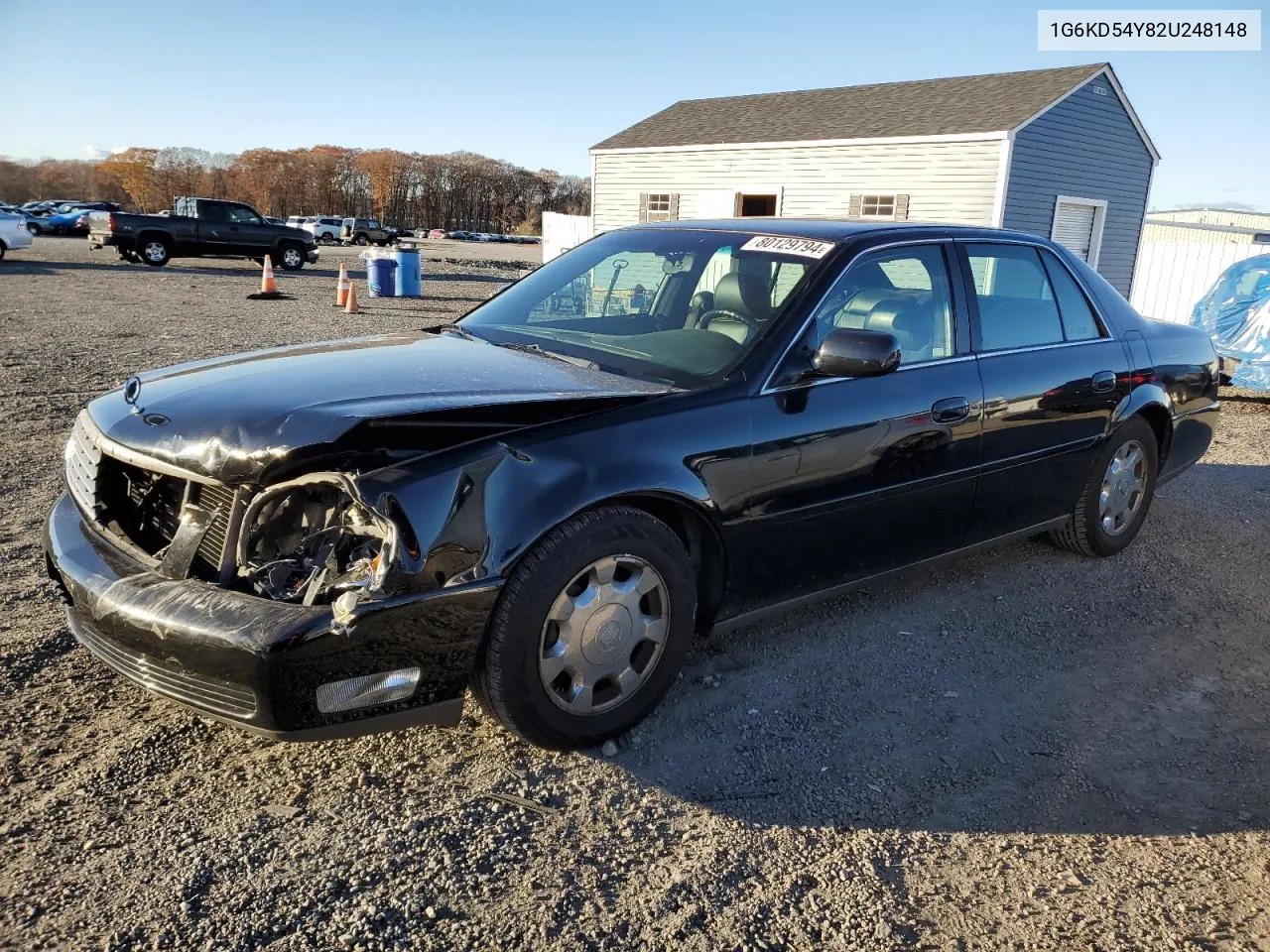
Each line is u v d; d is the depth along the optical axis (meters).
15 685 3.07
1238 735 3.24
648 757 2.91
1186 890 2.46
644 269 3.95
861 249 3.55
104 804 2.53
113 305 15.18
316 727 2.37
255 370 3.03
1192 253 17.03
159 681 2.45
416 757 2.83
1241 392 10.72
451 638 2.47
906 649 3.75
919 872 2.47
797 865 2.47
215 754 2.79
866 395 3.38
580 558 2.68
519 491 2.54
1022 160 18.42
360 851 2.41
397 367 3.06
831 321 3.38
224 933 2.11
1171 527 5.48
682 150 22.45
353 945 2.10
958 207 18.73
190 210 25.56
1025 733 3.18
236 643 2.26
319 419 2.43
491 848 2.45
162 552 2.62
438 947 2.11
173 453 2.56
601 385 2.99
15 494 5.02
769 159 21.08
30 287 17.88
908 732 3.14
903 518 3.60
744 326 3.31
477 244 72.94
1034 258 4.31
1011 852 2.57
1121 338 4.62
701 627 3.25
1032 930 2.29
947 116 19.33
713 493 2.96
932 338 3.72
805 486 3.21
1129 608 4.27
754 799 2.73
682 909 2.28
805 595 3.44
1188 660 3.79
